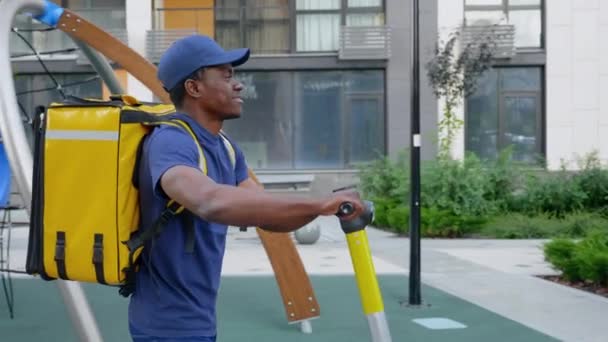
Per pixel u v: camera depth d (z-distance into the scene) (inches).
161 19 920.9
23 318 289.3
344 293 342.6
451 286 358.0
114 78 280.4
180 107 96.0
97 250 91.1
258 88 908.6
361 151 904.3
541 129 892.0
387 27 887.1
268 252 261.6
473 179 625.6
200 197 81.7
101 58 273.6
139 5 903.7
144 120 91.7
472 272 400.5
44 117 94.8
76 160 92.6
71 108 94.3
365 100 903.1
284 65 899.4
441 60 756.6
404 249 510.3
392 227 647.8
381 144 901.8
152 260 92.8
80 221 92.3
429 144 873.5
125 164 91.3
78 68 901.2
